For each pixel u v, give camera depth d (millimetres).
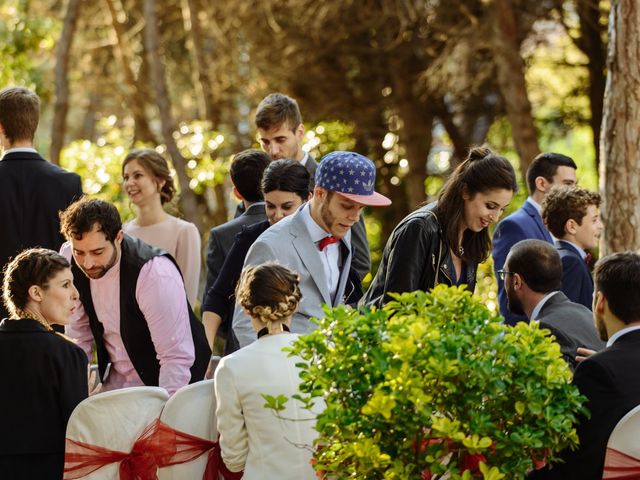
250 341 5945
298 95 20672
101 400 5285
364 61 20359
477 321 4562
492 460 4516
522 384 4426
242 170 7090
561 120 20375
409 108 20141
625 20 8867
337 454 4645
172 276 5918
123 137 19062
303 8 18969
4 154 7000
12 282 5461
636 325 4789
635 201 8953
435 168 22391
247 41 20109
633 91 8891
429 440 4527
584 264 7090
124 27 22203
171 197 7852
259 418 4980
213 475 5371
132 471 5355
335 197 5840
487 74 17312
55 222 6949
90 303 6016
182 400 5332
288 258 5949
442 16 18062
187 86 22391
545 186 7898
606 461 4617
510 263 6113
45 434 5395
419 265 5859
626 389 4621
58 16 21781
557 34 19172
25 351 5383
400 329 4449
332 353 4523
